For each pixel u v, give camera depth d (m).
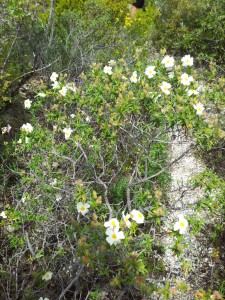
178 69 1.01
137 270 0.66
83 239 0.68
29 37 1.58
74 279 0.78
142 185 1.10
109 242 0.66
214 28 1.81
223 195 1.03
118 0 2.11
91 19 1.91
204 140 0.90
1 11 1.52
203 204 0.88
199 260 1.03
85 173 1.10
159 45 1.97
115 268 0.90
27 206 1.02
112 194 1.09
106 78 1.05
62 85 1.05
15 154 1.12
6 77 1.43
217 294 0.70
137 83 1.04
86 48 1.67
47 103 1.34
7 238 1.02
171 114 0.90
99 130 1.14
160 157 1.14
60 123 1.05
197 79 1.05
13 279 0.93
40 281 0.86
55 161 1.11
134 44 1.85
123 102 0.92
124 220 0.71
